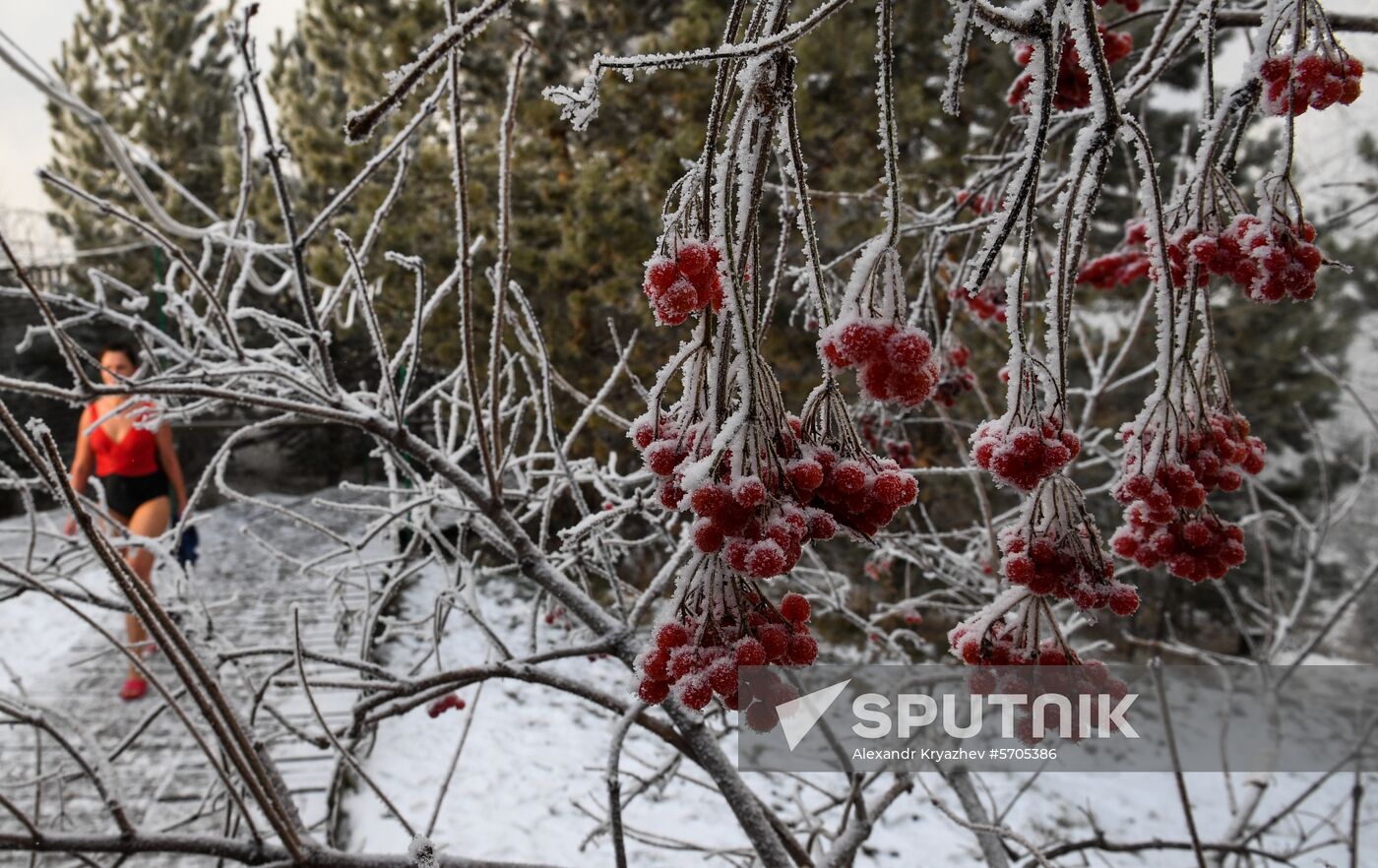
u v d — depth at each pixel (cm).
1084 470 680
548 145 716
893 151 87
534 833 447
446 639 668
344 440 1167
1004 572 116
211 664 221
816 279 93
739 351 88
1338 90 132
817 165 630
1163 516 121
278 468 1212
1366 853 497
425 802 461
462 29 76
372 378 1034
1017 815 531
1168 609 801
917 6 626
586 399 255
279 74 1007
